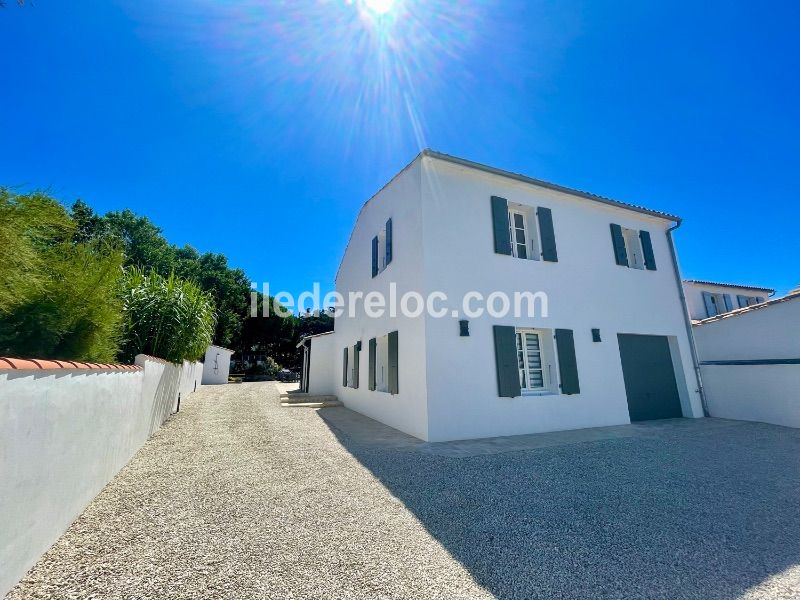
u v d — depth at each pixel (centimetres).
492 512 319
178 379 898
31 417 217
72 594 190
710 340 930
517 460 493
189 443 569
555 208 838
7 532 189
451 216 714
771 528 285
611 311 834
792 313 774
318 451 536
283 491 365
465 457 509
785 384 741
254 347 3117
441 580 212
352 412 1028
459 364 655
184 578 209
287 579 210
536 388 741
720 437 639
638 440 620
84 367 301
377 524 292
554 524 294
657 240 968
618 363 811
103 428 358
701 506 331
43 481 232
